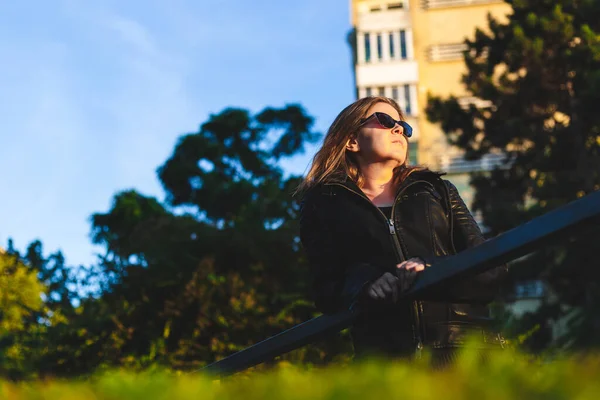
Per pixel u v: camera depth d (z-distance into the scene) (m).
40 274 16.50
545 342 16.17
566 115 18.83
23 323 11.16
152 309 9.77
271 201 14.02
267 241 11.59
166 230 11.69
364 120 2.41
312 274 2.20
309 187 2.42
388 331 2.06
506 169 19.31
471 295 1.99
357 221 2.20
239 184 29.55
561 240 1.41
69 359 9.41
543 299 17.91
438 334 2.02
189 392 0.69
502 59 19.22
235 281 9.92
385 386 0.60
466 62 19.59
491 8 30.08
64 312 10.64
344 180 2.26
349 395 0.59
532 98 18.73
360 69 29.95
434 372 0.71
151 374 0.92
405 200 2.22
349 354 7.71
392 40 30.17
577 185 17.92
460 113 19.53
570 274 16.66
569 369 0.63
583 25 17.75
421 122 28.58
